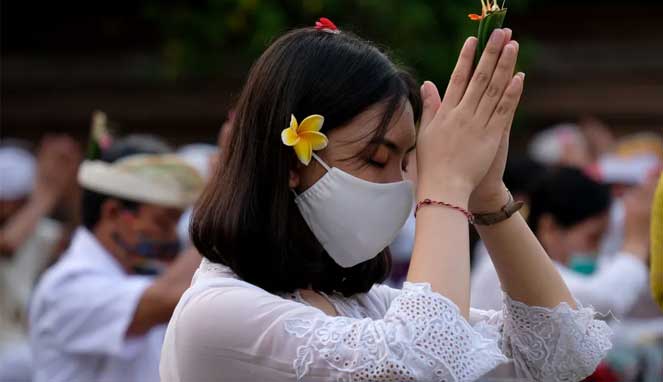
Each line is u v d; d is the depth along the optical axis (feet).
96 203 28.76
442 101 15.69
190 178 28.91
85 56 67.41
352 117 15.28
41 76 67.82
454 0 55.31
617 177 49.24
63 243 40.96
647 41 62.13
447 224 14.94
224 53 60.18
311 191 15.51
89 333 27.40
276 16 54.60
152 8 59.57
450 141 15.35
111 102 67.05
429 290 14.51
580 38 62.95
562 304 16.85
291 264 15.78
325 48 15.66
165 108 66.18
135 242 28.68
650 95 61.98
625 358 31.42
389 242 15.93
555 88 62.95
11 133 69.15
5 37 68.28
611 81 62.44
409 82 15.90
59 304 27.58
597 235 31.73
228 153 16.19
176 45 59.93
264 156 15.57
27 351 38.22
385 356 14.17
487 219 16.58
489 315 18.04
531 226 32.24
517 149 64.34
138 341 27.58
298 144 15.14
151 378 28.25
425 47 54.65
